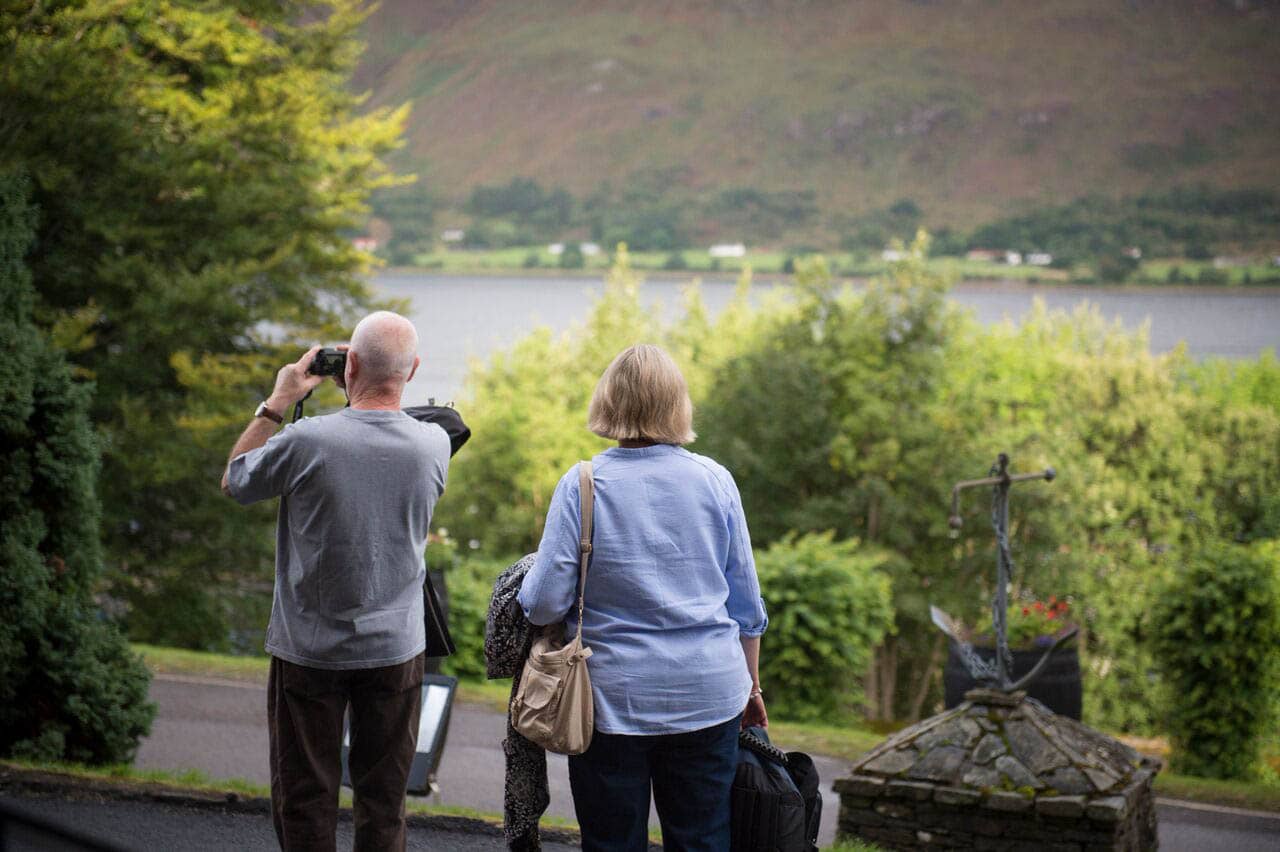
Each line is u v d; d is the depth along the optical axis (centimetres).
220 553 2000
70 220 1789
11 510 596
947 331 3566
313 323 2005
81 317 1702
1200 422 3575
